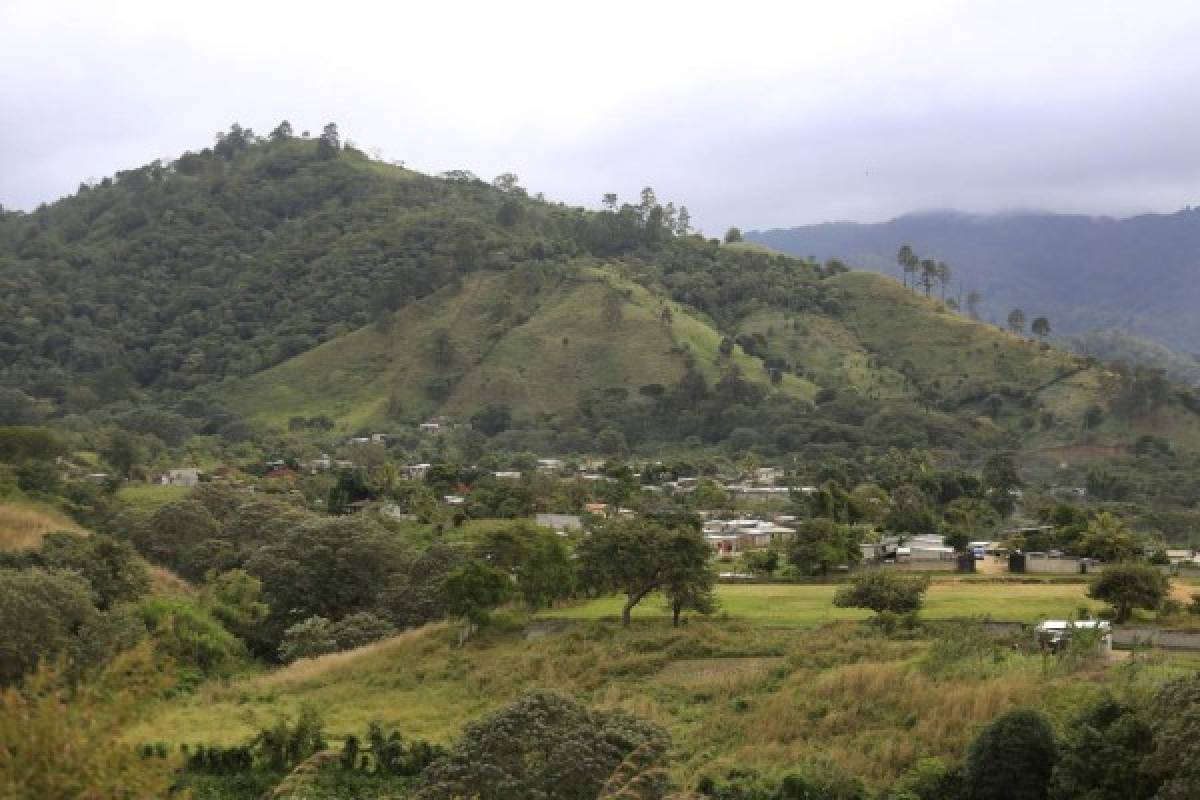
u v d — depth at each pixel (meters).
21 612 46.72
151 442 154.12
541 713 30.47
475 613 62.72
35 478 96.94
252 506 95.06
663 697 48.25
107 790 15.45
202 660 60.94
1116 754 28.34
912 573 75.06
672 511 108.06
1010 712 30.88
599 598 72.12
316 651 64.56
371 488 117.56
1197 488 144.25
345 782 37.31
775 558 81.50
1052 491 147.25
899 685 41.00
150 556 87.06
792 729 39.44
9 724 15.43
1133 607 55.72
